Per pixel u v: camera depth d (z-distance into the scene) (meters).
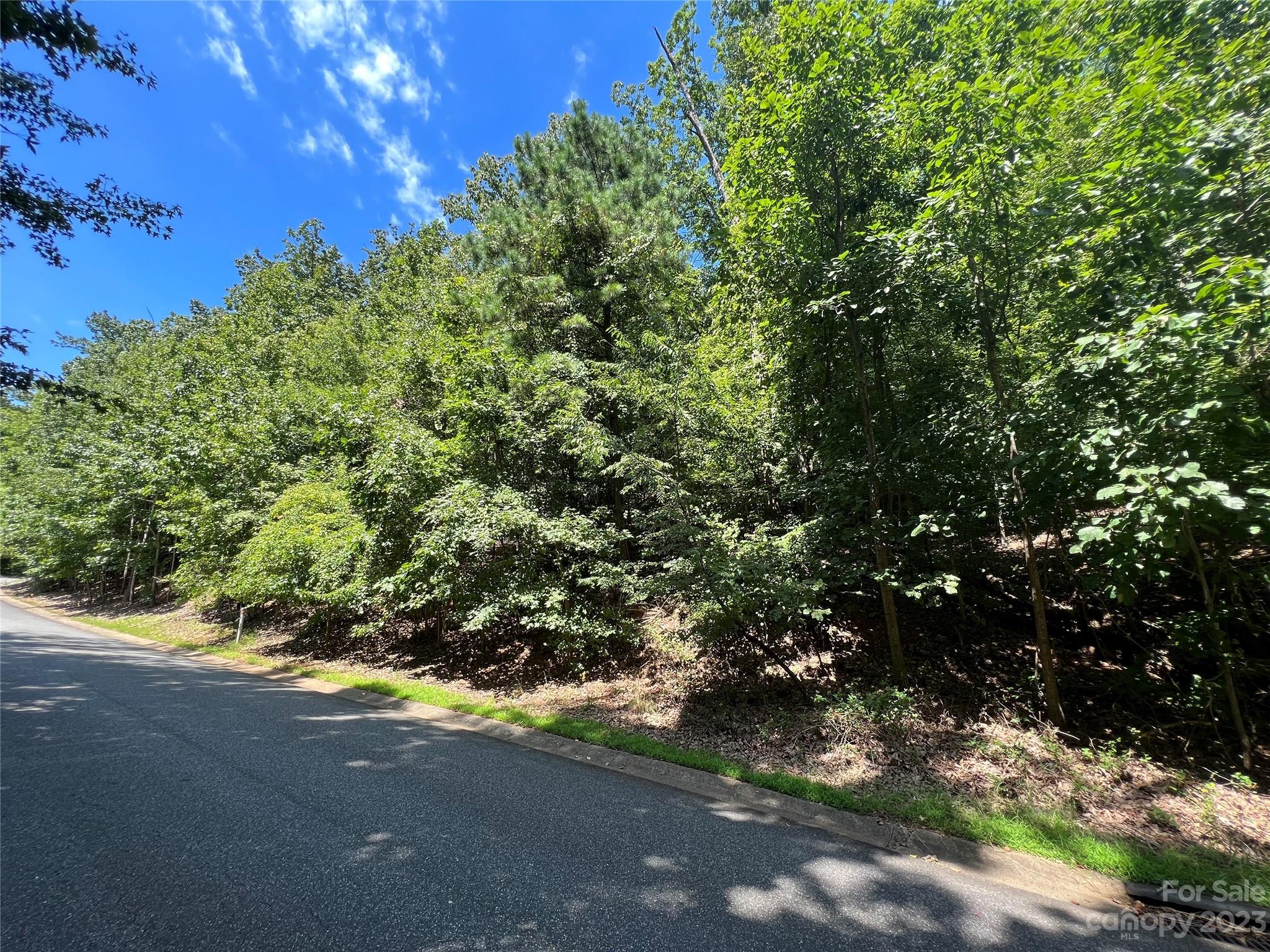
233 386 18.28
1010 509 5.69
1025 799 4.19
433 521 8.25
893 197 6.21
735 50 13.90
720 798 4.30
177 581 15.02
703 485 7.94
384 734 5.82
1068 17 4.54
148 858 3.16
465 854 3.24
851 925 2.62
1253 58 3.93
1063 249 4.61
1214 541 4.59
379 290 23.67
